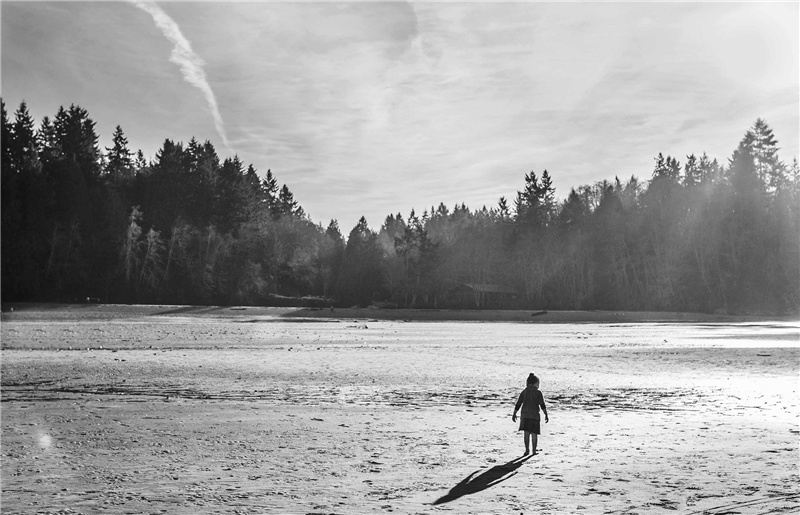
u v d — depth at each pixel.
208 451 13.92
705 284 131.00
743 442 14.80
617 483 11.06
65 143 150.12
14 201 118.25
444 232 192.38
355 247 164.88
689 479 11.29
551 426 17.22
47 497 10.18
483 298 150.12
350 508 9.57
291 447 14.38
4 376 28.84
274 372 30.94
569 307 143.38
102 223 129.00
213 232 136.88
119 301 120.94
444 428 16.83
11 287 109.75
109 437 15.47
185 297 128.62
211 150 175.25
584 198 172.62
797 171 155.88
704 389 25.30
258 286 137.12
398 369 32.59
